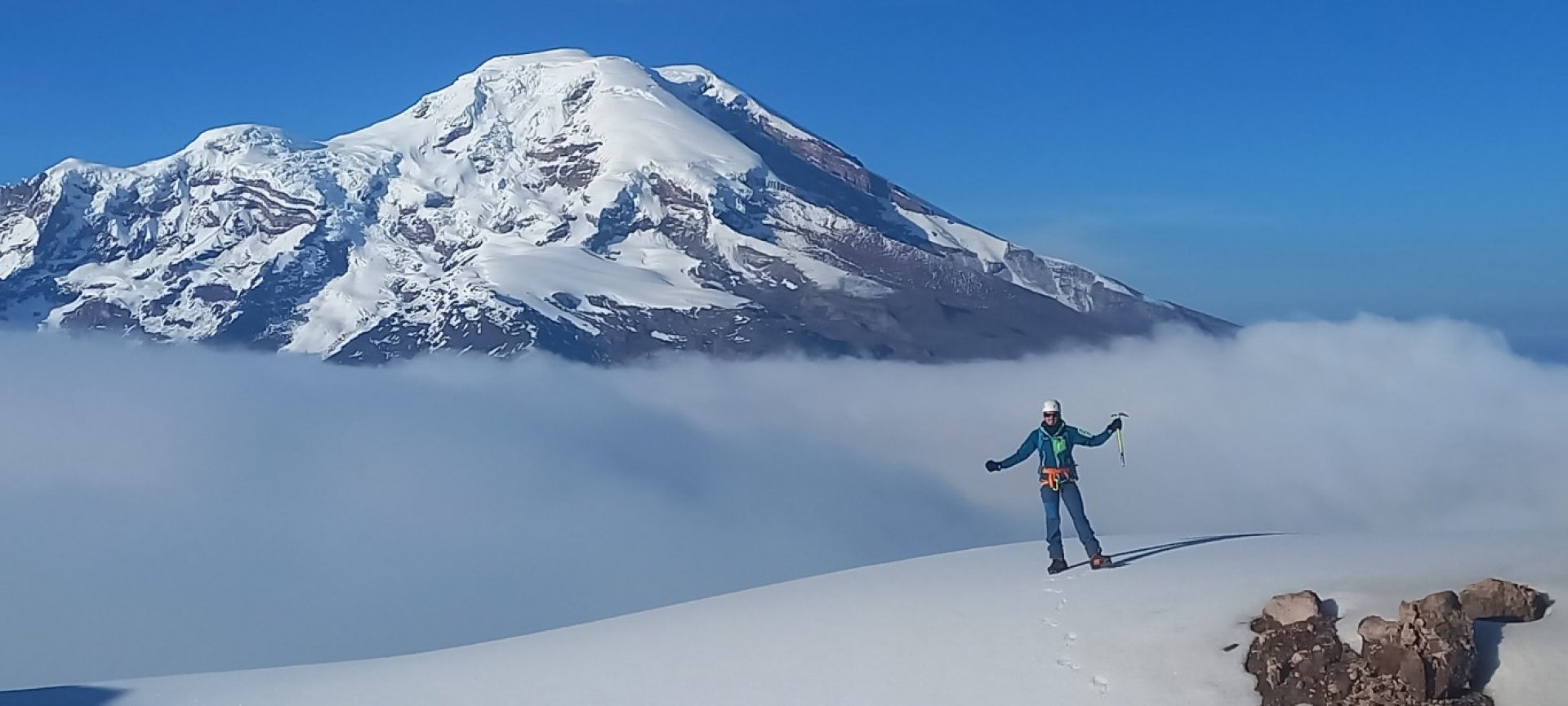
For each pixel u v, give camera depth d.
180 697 13.73
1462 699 9.32
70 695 14.22
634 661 13.27
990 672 11.52
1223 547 15.20
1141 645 11.49
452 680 13.35
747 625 14.19
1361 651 10.07
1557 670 9.43
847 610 14.26
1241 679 10.45
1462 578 11.50
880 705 11.13
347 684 13.70
